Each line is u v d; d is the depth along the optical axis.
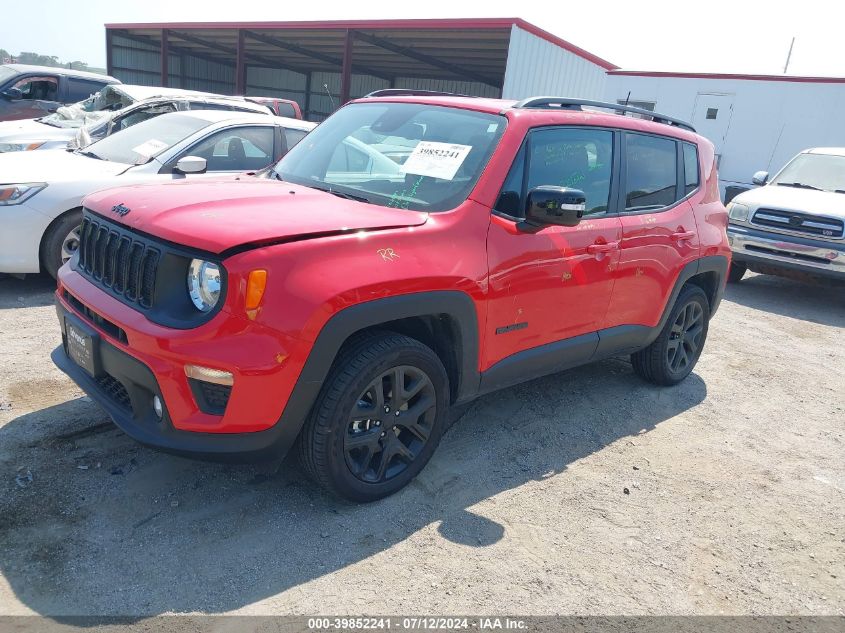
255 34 23.80
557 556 2.96
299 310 2.63
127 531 2.80
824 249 8.17
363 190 3.50
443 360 3.40
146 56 29.17
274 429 2.73
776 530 3.38
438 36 18.55
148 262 2.77
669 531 3.26
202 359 2.56
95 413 3.70
